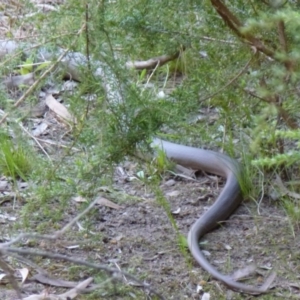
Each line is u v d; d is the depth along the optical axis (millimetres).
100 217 5629
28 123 6457
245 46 4840
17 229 5332
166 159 6293
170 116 4887
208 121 6297
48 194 5020
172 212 5770
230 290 4820
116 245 5270
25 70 5871
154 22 4719
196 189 6160
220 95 5211
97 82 4562
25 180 5895
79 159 5121
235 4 4789
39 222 5410
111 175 5211
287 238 5430
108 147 4809
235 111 5641
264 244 5355
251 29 4246
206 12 4801
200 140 6402
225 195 5719
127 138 4797
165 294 4746
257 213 5770
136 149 5160
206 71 5059
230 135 6250
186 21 4844
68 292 4652
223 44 4988
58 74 4895
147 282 4855
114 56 4676
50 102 7062
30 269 4902
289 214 5621
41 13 4684
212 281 4895
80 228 5375
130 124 4766
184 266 5035
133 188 6094
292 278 4961
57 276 4871
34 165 5152
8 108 4422
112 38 4621
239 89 5164
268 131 4855
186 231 5488
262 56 4766
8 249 3129
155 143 6453
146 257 5137
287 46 4422
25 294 4652
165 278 4902
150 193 6023
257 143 4438
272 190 5969
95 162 4879
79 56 4605
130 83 4730
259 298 4770
